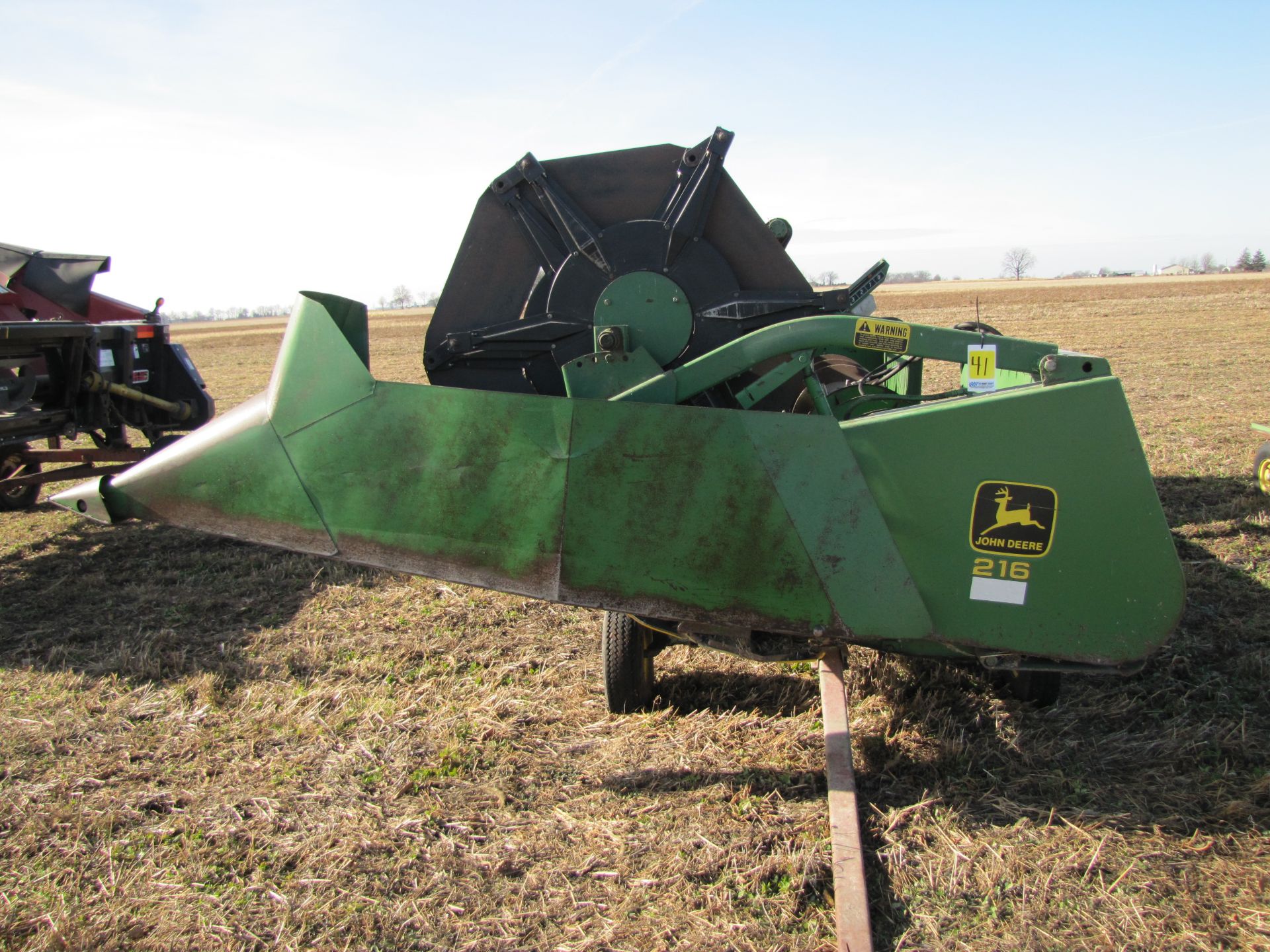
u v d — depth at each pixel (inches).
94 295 293.4
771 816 115.9
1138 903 97.0
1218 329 914.7
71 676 166.2
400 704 151.8
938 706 143.9
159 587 219.5
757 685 155.3
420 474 115.7
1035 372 110.7
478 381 149.7
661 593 110.6
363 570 231.1
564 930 97.0
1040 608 106.7
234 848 113.2
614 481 109.7
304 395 120.0
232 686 161.6
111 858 111.0
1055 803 116.6
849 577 106.3
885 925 95.7
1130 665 108.0
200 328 3366.1
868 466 105.2
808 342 118.5
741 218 139.7
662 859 107.9
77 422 247.9
